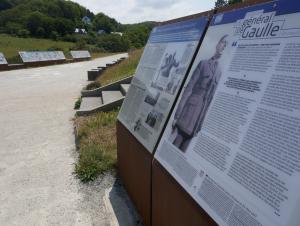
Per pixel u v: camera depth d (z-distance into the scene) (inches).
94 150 186.9
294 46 58.5
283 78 58.8
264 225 53.4
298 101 54.5
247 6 76.0
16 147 231.5
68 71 843.4
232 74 73.3
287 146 54.0
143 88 136.5
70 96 446.3
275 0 66.4
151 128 113.7
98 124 245.3
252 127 62.7
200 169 75.0
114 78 490.0
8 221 135.1
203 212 69.6
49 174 179.6
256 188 57.4
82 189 158.9
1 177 179.5
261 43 66.7
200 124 80.6
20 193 159.0
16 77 713.0
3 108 377.1
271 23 65.4
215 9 93.8
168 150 94.7
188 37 106.2
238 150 64.4
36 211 141.6
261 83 63.6
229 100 71.9
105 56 1689.2
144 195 119.2
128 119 143.9
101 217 134.1
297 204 49.4
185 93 95.4
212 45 87.1
